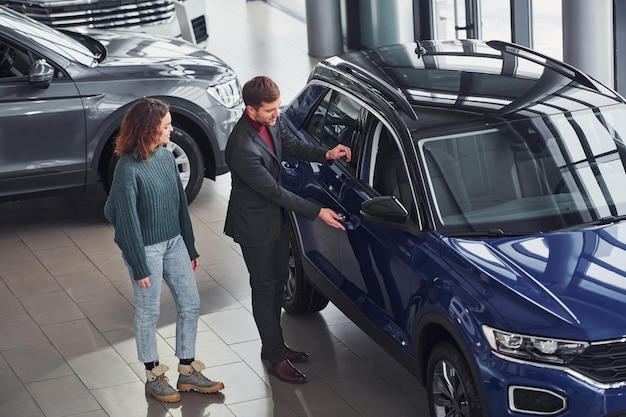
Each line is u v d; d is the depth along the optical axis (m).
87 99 9.12
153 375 6.50
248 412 6.35
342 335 7.24
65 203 10.08
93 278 8.41
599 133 6.02
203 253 8.74
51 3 11.96
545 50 10.36
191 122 9.60
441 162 5.86
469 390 5.20
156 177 6.12
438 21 12.52
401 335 5.90
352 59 7.10
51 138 9.08
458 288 5.29
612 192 5.84
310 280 7.05
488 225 5.68
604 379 4.86
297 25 15.86
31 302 8.04
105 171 9.44
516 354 4.95
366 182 6.34
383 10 13.54
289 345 7.14
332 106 6.95
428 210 5.72
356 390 6.52
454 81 6.44
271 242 6.48
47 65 8.91
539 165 5.89
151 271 6.25
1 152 8.98
